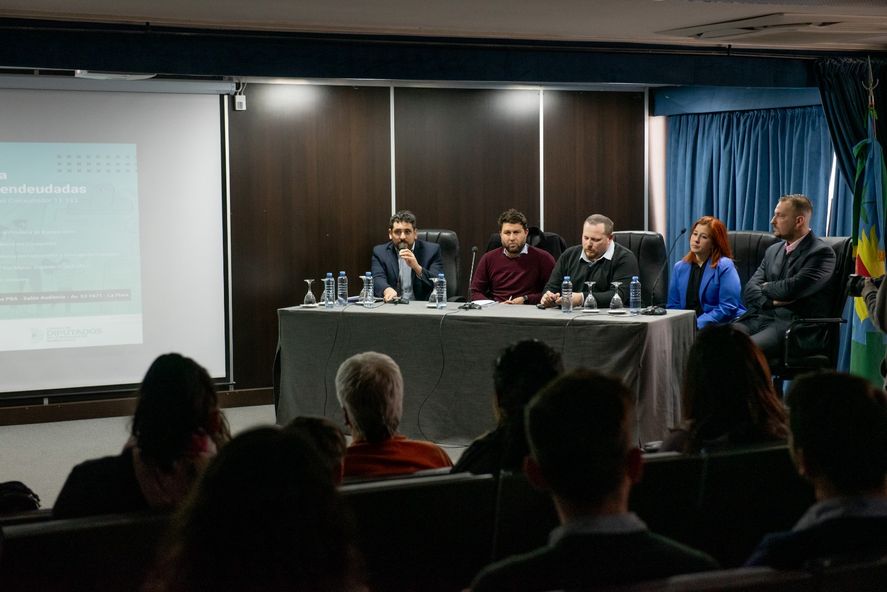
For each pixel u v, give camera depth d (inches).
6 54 188.7
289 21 198.8
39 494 190.9
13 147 250.8
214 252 270.8
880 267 234.7
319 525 39.1
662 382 194.5
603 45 224.7
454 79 215.8
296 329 226.8
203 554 38.4
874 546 56.4
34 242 254.5
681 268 236.7
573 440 51.9
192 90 263.1
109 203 260.2
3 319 253.1
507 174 301.0
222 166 269.7
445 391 211.0
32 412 256.2
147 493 86.0
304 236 280.2
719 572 50.7
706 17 196.4
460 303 236.4
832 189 275.6
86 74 250.1
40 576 67.2
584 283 221.3
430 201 293.3
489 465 94.8
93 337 261.3
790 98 280.1
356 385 110.3
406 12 191.3
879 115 240.8
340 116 281.6
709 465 82.7
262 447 39.9
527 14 193.8
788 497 85.5
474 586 53.8
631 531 52.9
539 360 96.0
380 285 257.1
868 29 208.8
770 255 226.1
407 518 76.8
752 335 219.6
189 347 270.7
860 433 56.9
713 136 304.0
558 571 52.1
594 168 311.1
